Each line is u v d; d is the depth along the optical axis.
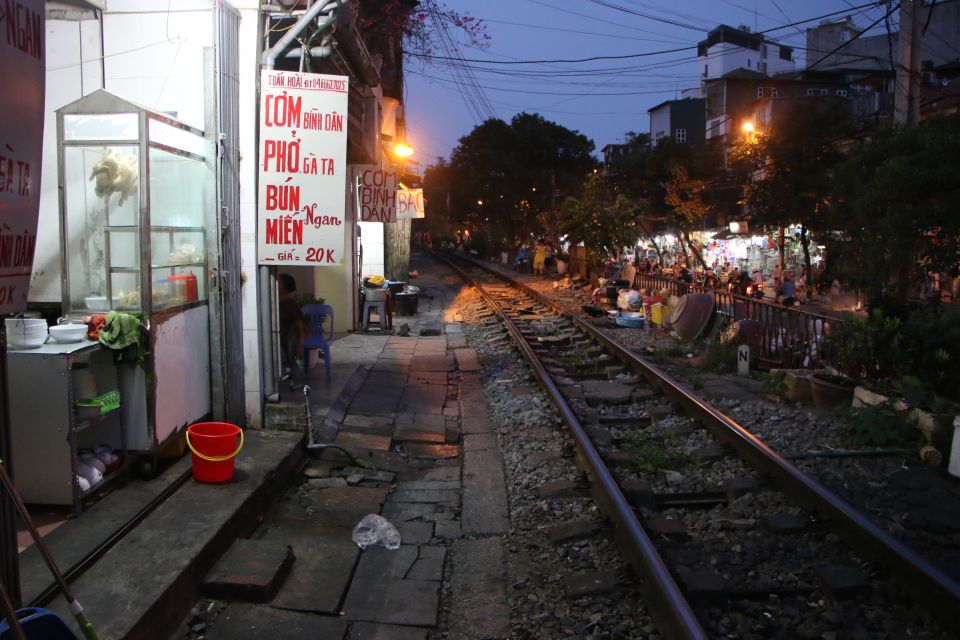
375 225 18.55
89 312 5.45
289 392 8.88
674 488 5.98
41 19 2.99
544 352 13.07
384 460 7.09
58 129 5.30
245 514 5.19
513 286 29.84
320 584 4.55
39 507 4.77
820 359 9.71
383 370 11.34
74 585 3.89
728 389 9.23
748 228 28.00
